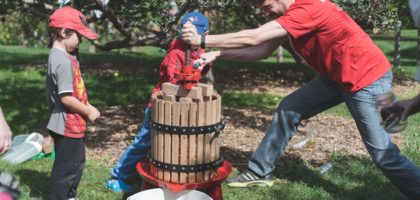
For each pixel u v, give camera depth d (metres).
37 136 5.57
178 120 3.50
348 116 7.48
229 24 10.86
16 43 20.64
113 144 5.87
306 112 4.46
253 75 11.55
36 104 8.06
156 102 3.57
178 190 3.52
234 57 4.23
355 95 3.95
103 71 11.60
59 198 3.86
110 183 4.49
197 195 3.64
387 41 20.31
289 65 13.23
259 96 9.19
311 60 4.08
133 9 5.41
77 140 3.85
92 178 4.71
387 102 2.97
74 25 3.73
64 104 3.69
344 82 3.95
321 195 4.39
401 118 2.91
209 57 3.98
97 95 8.88
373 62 3.89
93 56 14.52
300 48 4.02
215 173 3.70
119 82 10.16
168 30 5.78
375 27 6.22
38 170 4.95
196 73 3.54
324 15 3.82
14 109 7.66
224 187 4.58
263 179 4.59
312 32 3.89
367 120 3.95
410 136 6.27
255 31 3.71
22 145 5.32
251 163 4.60
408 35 23.34
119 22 6.50
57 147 3.84
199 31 3.97
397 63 12.73
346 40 3.86
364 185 4.62
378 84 3.89
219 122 3.65
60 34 3.73
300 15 3.78
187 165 3.56
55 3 6.38
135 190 4.48
